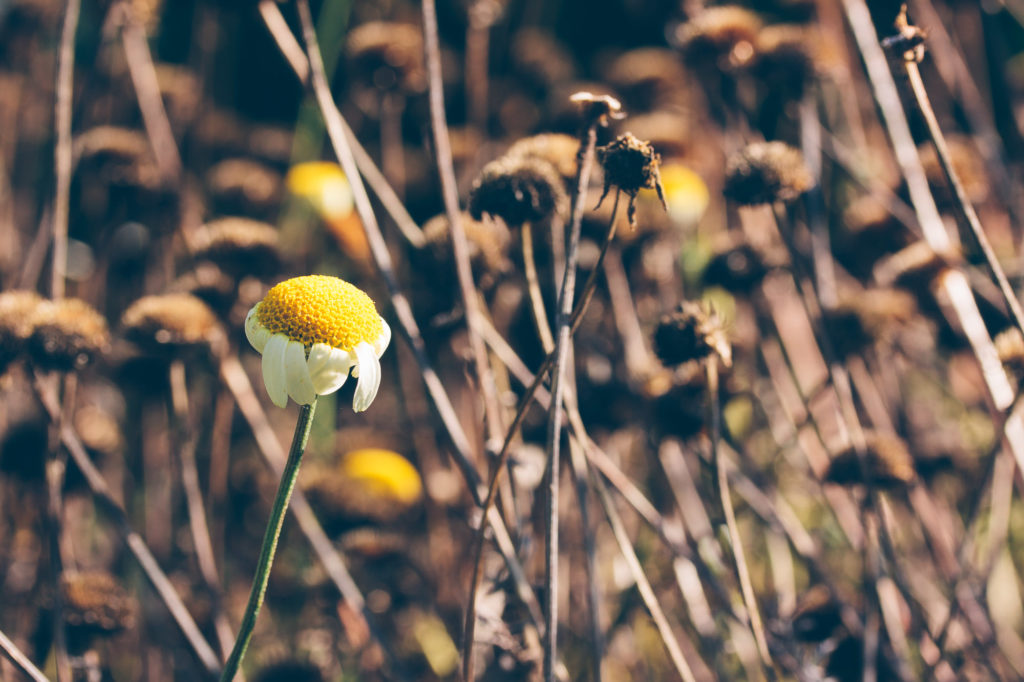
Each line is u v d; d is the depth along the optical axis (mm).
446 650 408
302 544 421
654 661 399
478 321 332
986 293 383
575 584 392
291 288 275
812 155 397
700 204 423
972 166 414
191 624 335
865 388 392
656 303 421
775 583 398
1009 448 357
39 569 390
